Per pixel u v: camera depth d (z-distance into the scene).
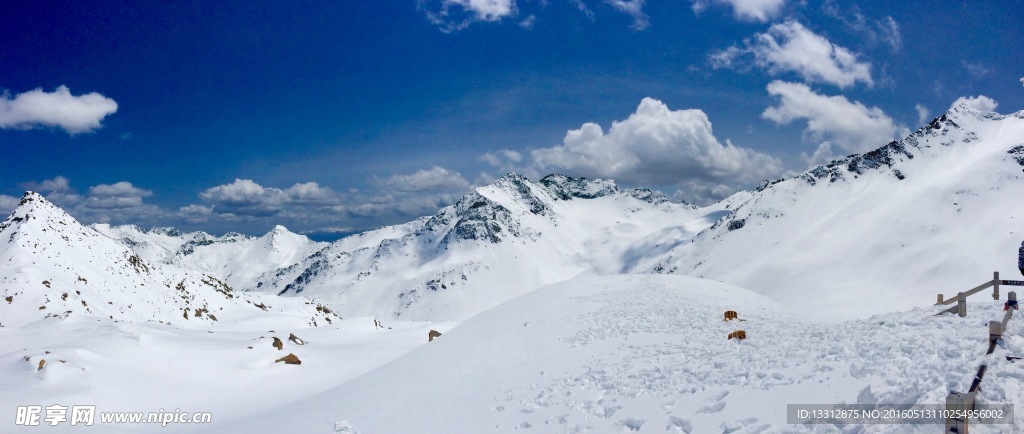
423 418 20.58
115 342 33.25
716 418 14.63
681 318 29.75
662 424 15.38
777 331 23.53
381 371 30.08
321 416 23.02
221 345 36.94
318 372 35.97
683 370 19.39
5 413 23.67
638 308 33.38
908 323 19.08
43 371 27.22
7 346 34.06
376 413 22.19
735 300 39.16
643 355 22.70
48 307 51.69
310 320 82.69
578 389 20.05
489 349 29.02
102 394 27.17
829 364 16.09
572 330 29.44
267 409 28.92
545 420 17.86
